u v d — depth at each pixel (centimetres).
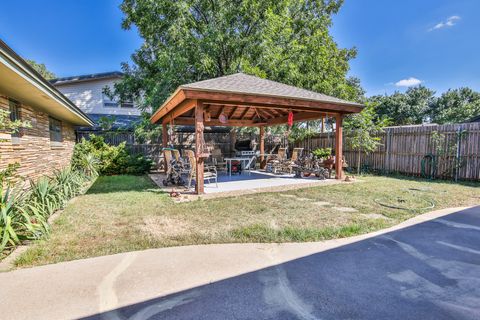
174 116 880
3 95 499
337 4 1680
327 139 1291
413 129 991
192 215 476
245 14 1165
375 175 1023
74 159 1034
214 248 338
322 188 733
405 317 207
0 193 358
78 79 1625
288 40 1363
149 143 1356
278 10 1286
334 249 334
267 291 242
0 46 311
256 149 1512
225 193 667
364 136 1027
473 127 843
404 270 280
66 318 207
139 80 1366
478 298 231
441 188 731
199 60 1135
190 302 227
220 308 219
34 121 638
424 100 3731
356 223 427
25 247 338
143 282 257
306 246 343
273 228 404
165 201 584
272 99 704
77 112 753
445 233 386
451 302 226
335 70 1563
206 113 1060
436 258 307
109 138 1316
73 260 304
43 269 283
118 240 362
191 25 1186
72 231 396
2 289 245
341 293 239
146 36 1244
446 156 902
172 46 1137
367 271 278
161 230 400
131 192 695
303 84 1367
